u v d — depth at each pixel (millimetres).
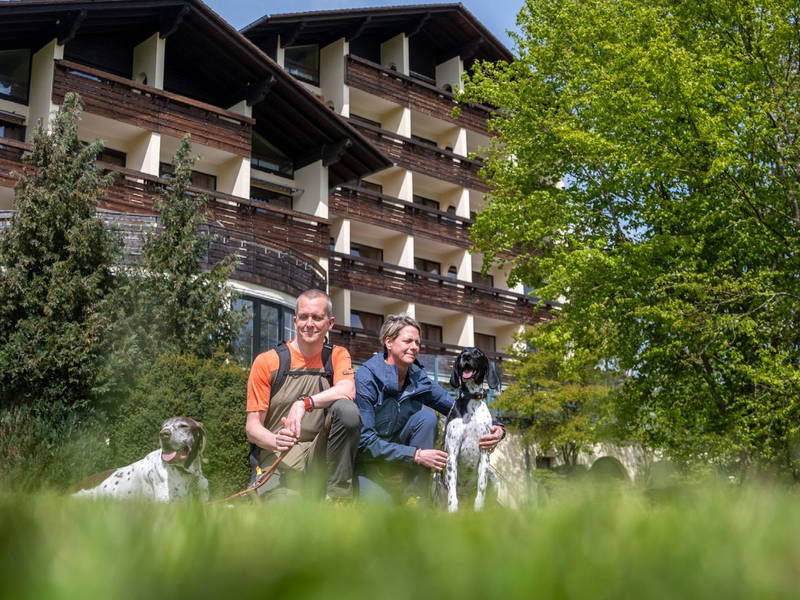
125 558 407
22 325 13430
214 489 12016
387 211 27984
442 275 29672
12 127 20656
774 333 14547
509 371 22375
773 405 13383
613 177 16188
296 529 550
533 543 474
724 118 14500
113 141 22016
